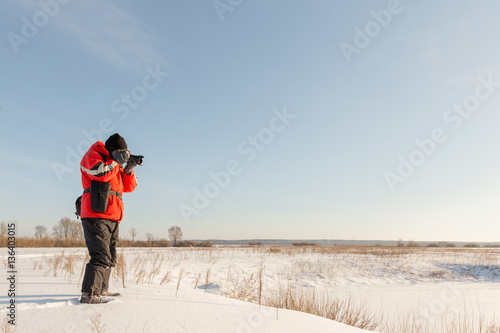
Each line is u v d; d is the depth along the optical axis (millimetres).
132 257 12281
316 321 3105
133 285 4277
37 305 2734
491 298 10438
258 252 21125
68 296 3162
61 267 6438
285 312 3266
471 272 17422
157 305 3006
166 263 10992
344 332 2906
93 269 2980
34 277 4613
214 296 3988
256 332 2566
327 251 24750
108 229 3123
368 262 18016
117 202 3166
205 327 2559
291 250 24203
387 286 12750
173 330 2428
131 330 2348
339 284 12273
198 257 14758
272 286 9648
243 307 3316
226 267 12039
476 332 5957
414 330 5914
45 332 2195
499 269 18109
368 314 6840
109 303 2922
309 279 12391
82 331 2246
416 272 16547
